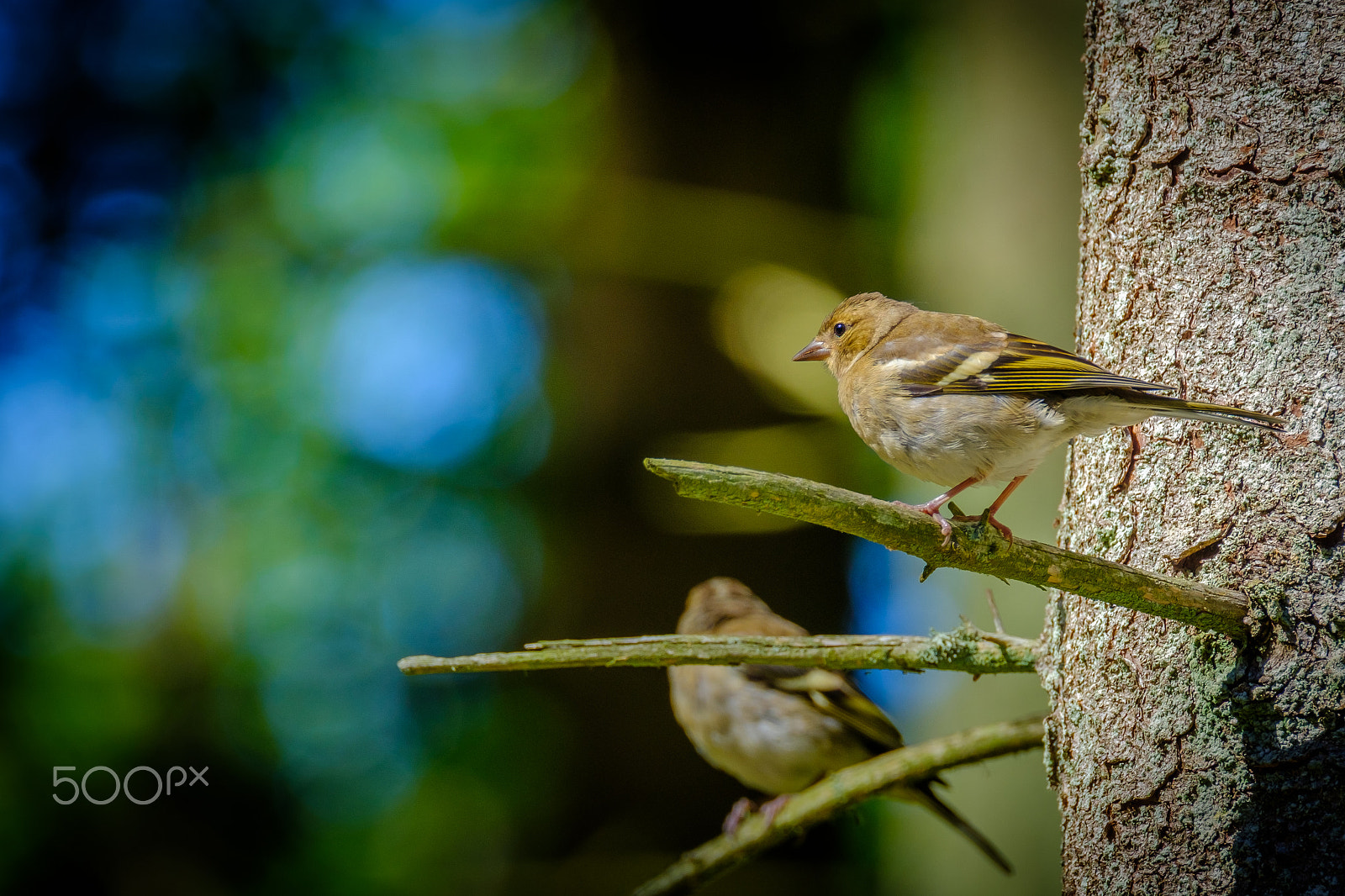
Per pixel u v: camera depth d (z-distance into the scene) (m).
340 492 13.97
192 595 13.77
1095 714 5.08
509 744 13.02
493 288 14.91
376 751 13.55
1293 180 4.93
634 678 11.77
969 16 12.20
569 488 12.27
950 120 12.63
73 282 14.34
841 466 11.57
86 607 13.70
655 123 12.33
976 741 6.91
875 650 5.57
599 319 12.27
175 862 12.37
